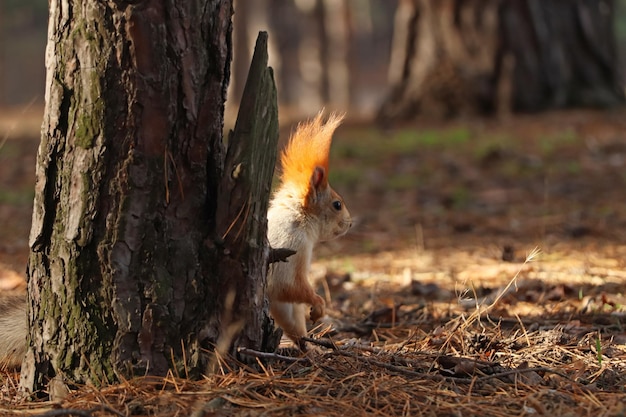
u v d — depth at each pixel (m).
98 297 7.07
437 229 15.79
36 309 7.33
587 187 18.38
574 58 26.72
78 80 6.98
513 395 7.11
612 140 22.06
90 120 6.96
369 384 7.21
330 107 41.91
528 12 26.22
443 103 26.91
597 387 7.41
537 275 11.94
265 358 7.50
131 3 6.82
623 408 6.71
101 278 7.06
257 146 7.18
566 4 26.56
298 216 8.80
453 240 14.84
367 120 28.75
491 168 20.34
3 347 8.22
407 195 18.48
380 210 17.48
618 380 7.56
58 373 7.21
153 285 7.07
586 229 14.74
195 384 7.03
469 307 10.47
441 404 6.84
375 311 10.21
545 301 10.63
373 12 75.38
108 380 7.09
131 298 7.05
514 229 15.37
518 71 26.39
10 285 12.03
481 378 7.41
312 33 46.31
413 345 8.84
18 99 67.50
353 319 10.42
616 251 13.39
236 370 7.30
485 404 6.89
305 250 8.72
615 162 20.22
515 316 10.07
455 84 26.78
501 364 7.97
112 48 6.88
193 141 7.12
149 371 7.09
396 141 23.53
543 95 26.48
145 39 6.84
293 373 7.47
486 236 15.02
